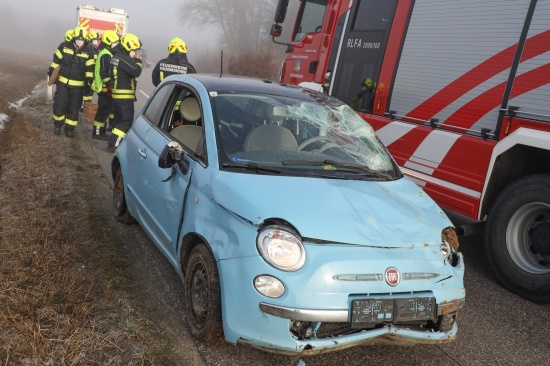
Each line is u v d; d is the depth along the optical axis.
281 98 4.30
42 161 7.37
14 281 3.73
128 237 4.99
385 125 6.27
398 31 6.25
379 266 2.94
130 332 3.31
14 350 2.97
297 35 8.80
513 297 4.73
